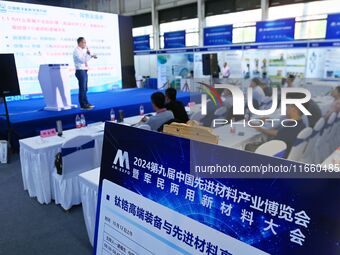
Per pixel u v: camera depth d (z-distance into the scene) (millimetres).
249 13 8125
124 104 5520
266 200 638
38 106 5453
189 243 767
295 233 594
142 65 11633
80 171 2570
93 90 7375
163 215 832
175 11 9812
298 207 593
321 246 560
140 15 11023
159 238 836
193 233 760
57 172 2564
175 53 9242
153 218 856
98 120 5000
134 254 904
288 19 6652
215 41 8156
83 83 4949
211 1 8766
